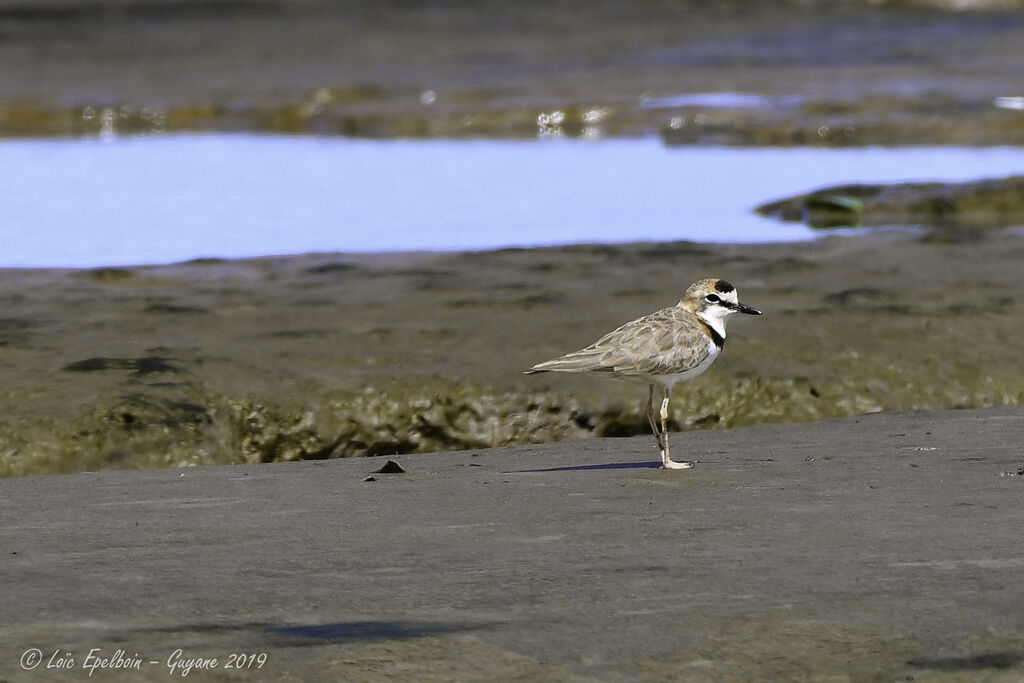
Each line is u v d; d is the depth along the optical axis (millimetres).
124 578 8094
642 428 14141
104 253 21828
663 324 11219
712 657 6969
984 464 10922
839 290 17859
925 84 41156
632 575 8102
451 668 6848
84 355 14602
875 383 14734
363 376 14273
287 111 38281
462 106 38344
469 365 14695
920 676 6754
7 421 12812
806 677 6770
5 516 9742
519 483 10680
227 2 60688
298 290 17984
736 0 64375
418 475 11180
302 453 13648
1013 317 16531
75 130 37375
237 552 8656
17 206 25875
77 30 53812
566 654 7000
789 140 34438
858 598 7633
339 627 7309
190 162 31344
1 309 16719
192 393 13703
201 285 18359
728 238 23219
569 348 15297
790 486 10320
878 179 29031
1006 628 7199
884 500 9750
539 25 57719
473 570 8242
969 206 25641
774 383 14469
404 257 20203
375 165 30938
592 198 27000
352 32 55125
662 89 41156
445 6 61438
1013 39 53406
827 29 57312
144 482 11078
